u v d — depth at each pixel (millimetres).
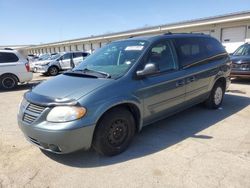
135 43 4602
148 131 4820
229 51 19922
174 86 4605
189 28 23062
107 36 33594
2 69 10961
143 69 4109
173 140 4387
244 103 6734
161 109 4461
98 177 3330
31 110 3600
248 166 3449
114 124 3764
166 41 4746
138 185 3121
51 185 3201
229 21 19156
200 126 5027
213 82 5738
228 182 3105
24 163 3771
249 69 9383
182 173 3338
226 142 4242
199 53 5410
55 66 18469
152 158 3766
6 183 3271
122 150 3945
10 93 10180
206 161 3617
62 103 3377
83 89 3598
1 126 5555
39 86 4137
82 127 3359
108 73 4039
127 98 3789
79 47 44469
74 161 3760
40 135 3406
